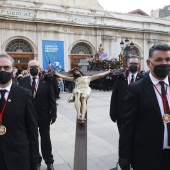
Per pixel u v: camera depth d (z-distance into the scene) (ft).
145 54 89.30
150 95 8.07
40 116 14.24
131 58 15.23
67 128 24.06
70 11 75.31
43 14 70.79
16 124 8.86
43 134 14.32
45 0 73.26
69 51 75.31
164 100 8.04
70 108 35.96
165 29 93.56
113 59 52.39
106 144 18.86
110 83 62.90
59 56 73.36
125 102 8.54
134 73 15.35
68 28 74.54
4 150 8.63
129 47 62.08
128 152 8.23
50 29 71.67
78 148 12.57
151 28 90.07
